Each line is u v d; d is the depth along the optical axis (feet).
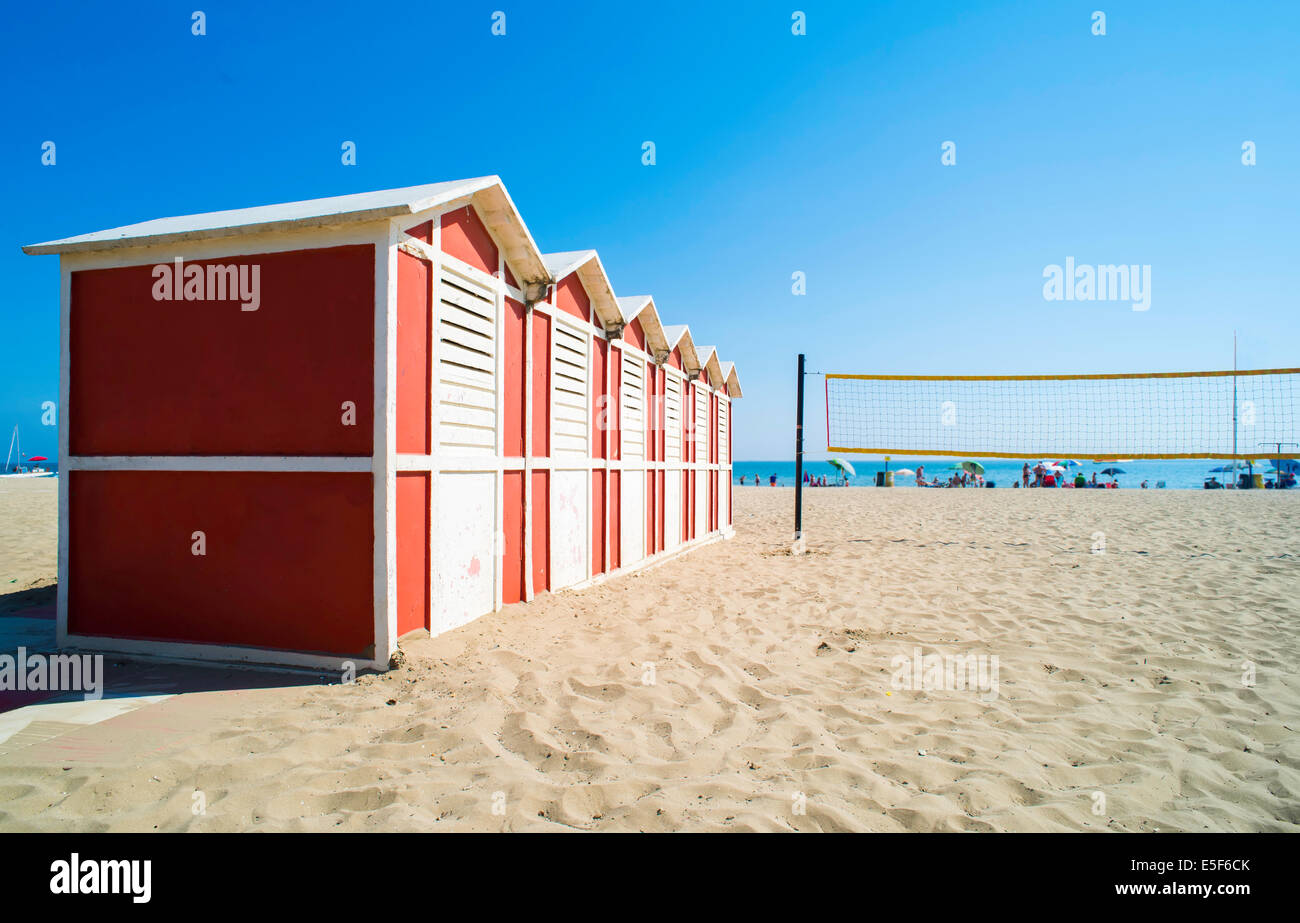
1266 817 8.56
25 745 9.45
